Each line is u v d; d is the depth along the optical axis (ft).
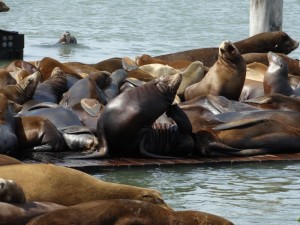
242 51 211.20
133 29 346.74
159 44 287.28
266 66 177.78
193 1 538.88
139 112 115.96
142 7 481.87
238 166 115.34
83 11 450.71
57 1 527.40
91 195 77.36
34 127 117.29
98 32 331.16
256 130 121.90
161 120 123.24
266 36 213.05
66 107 130.52
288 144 122.52
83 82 137.80
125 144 116.98
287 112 128.47
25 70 157.99
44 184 76.54
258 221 85.66
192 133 121.70
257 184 103.45
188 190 99.55
